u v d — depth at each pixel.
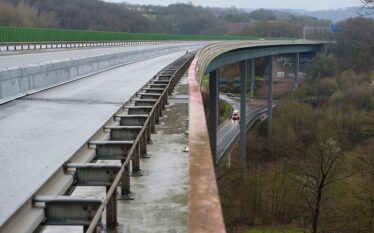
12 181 6.89
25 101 15.51
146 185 7.29
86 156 7.96
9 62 28.17
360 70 76.19
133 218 5.93
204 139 4.64
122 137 9.73
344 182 31.70
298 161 46.94
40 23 100.75
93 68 27.83
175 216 6.01
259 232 31.98
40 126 11.19
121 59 36.72
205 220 2.54
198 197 2.86
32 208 5.49
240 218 34.34
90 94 17.62
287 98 94.69
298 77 126.56
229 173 42.16
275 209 35.56
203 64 29.28
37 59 31.92
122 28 139.25
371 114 46.00
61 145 9.18
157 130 11.74
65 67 22.02
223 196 35.38
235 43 62.12
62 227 5.97
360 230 24.22
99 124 11.46
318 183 28.50
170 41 116.50
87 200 5.42
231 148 58.94
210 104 51.44
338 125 53.19
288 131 64.94
